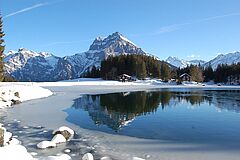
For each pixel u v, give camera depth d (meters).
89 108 33.78
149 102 42.28
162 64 178.75
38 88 54.25
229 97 53.84
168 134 19.38
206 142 17.22
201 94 63.44
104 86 106.81
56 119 25.23
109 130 20.55
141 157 14.01
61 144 16.36
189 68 183.25
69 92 66.19
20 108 32.84
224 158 13.98
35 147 15.62
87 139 17.66
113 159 13.63
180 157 14.07
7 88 42.56
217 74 172.75
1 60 65.75
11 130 20.23
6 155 10.82
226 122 24.47
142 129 21.03
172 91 76.56
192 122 24.33
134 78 163.38
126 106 36.50
